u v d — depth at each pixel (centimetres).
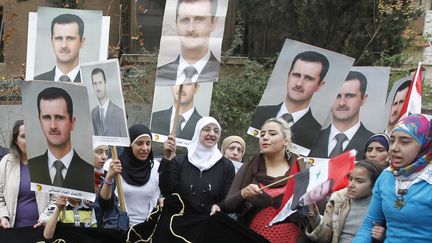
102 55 564
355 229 414
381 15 980
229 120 1023
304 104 525
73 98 437
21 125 518
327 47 1009
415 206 339
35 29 570
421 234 341
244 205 427
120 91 491
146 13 1224
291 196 394
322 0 964
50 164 447
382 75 564
